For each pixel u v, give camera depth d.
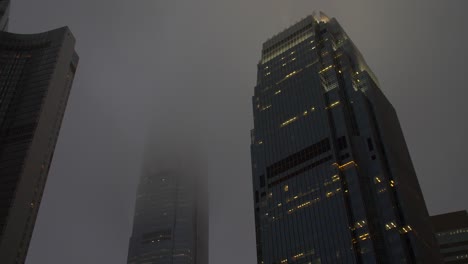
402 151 195.50
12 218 182.50
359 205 157.88
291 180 182.75
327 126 183.62
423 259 149.50
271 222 178.62
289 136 196.50
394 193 164.12
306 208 170.25
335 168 169.88
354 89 196.38
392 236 151.12
